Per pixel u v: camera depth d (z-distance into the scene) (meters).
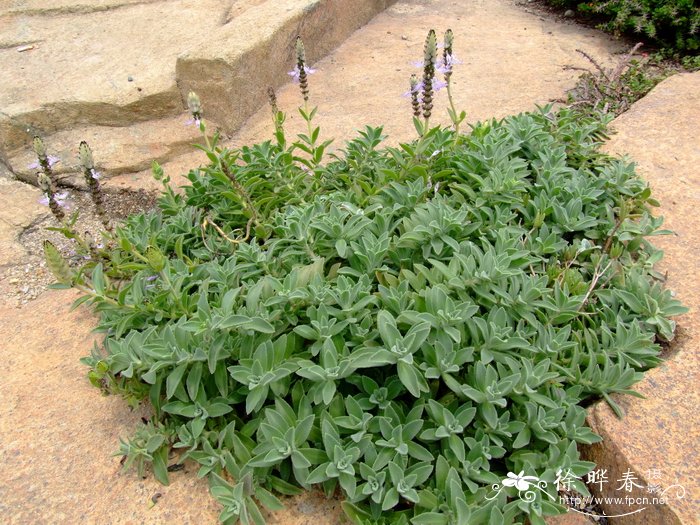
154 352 0.49
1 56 1.17
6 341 0.65
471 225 0.62
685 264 0.64
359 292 0.52
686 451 0.46
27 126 0.97
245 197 0.68
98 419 0.55
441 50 1.22
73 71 1.09
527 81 1.09
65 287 0.55
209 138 0.99
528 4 1.50
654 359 0.54
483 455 0.46
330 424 0.45
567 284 0.59
